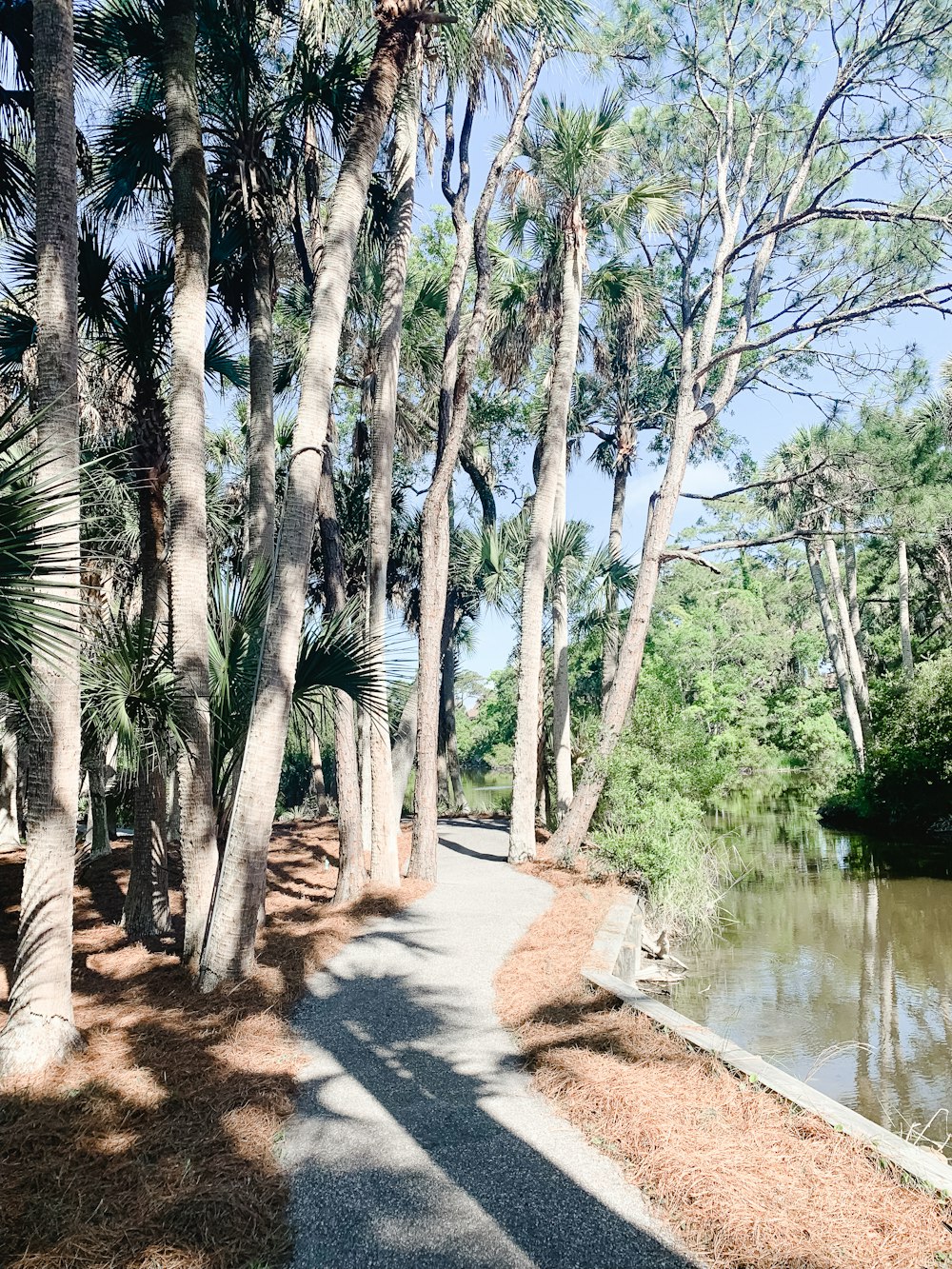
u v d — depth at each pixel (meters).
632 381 19.92
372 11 7.92
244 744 7.04
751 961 9.69
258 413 8.72
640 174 15.42
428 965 6.89
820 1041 7.12
